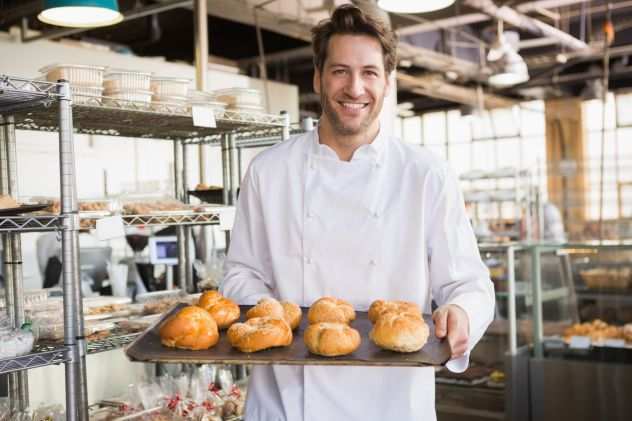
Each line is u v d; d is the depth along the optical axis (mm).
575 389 3709
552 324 3816
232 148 3012
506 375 3773
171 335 1230
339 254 1535
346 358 1176
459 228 1503
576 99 12617
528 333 3895
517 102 13102
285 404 1516
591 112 12477
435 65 8516
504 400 3781
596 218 11656
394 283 1526
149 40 7180
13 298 2219
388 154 1557
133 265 3918
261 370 1593
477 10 6777
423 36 7875
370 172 1531
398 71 9336
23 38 5000
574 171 12102
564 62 9125
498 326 3986
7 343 1827
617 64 10227
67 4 2662
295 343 1310
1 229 1742
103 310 2516
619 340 3629
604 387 3635
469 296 1379
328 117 1476
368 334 1347
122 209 2311
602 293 3740
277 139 3000
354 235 1521
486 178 7168
